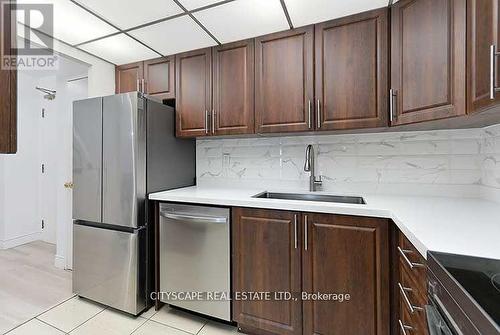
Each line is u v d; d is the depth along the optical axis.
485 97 0.95
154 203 1.94
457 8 1.16
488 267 0.67
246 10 1.60
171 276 1.84
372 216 1.32
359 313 1.35
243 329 1.67
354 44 1.63
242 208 1.63
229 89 2.00
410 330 1.08
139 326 1.73
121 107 1.86
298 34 1.79
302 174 2.12
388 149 1.86
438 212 1.25
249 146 2.30
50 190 3.42
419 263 0.97
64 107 2.66
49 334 1.64
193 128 2.13
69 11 1.61
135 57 2.27
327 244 1.42
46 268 2.63
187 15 1.65
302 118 1.77
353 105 1.63
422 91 1.34
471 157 1.64
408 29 1.42
